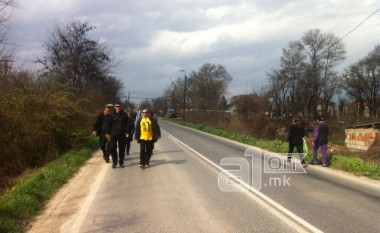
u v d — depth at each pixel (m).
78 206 8.70
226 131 36.94
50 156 15.86
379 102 80.50
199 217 7.69
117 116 14.27
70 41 32.59
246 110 40.09
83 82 33.16
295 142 15.30
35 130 15.18
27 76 18.50
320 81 73.56
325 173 13.29
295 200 9.12
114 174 12.84
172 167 14.21
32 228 7.23
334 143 32.00
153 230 6.95
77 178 12.09
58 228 7.21
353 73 81.81
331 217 7.70
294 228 7.00
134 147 22.19
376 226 7.14
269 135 33.59
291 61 74.00
